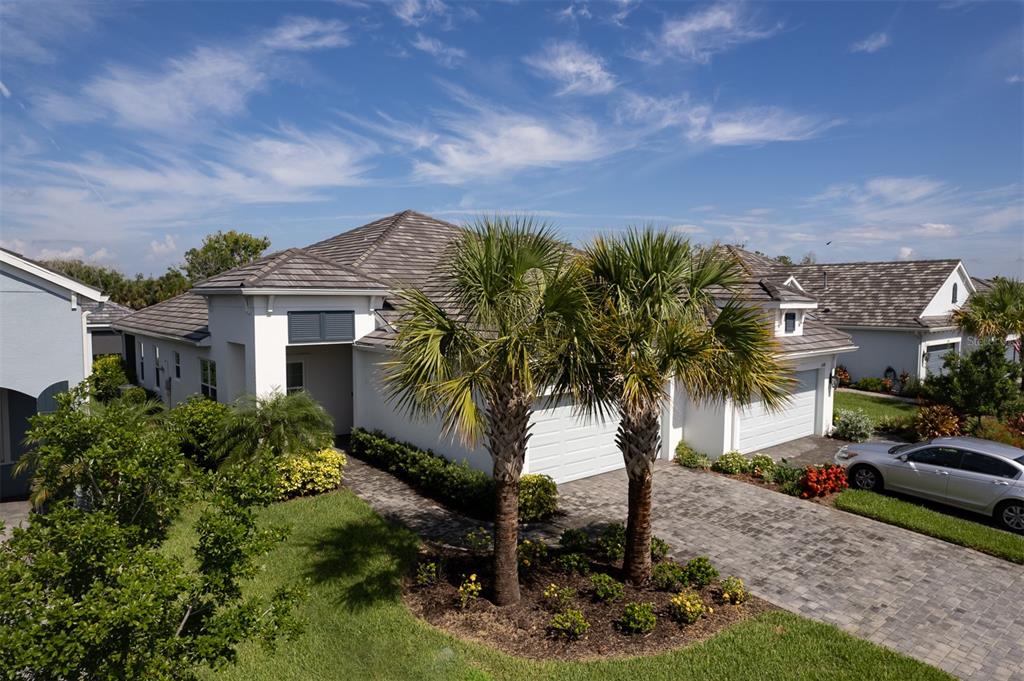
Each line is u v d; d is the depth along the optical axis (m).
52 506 5.45
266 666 7.18
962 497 12.51
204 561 5.64
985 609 8.73
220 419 13.05
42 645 4.27
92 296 12.06
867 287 32.00
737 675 6.98
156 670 4.60
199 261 48.22
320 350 17.92
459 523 11.51
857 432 19.14
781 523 11.89
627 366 7.85
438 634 7.75
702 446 16.38
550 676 6.94
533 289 7.94
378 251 18.73
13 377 11.53
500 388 7.98
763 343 8.32
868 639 7.88
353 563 9.60
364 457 15.93
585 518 11.97
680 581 8.88
